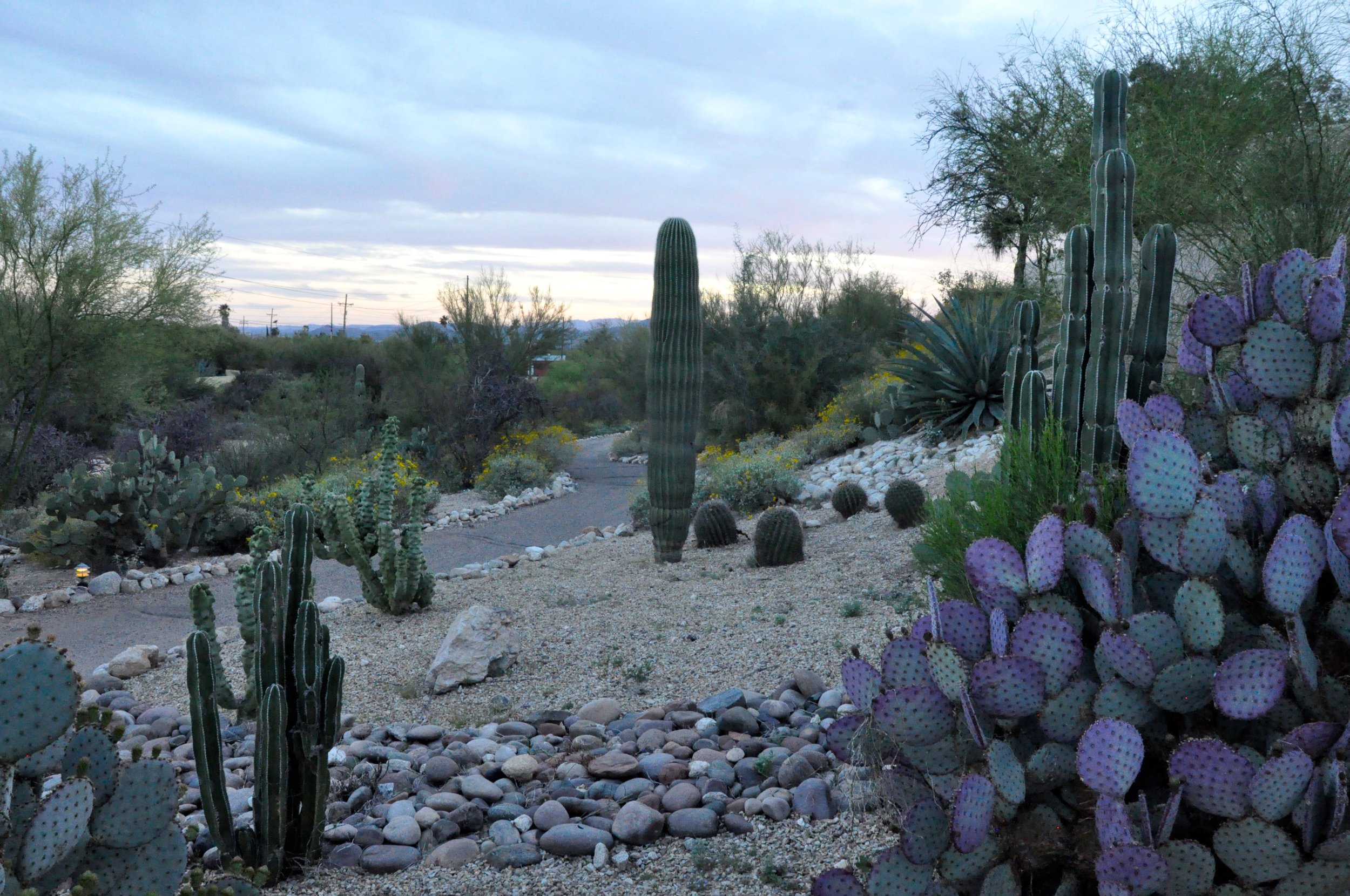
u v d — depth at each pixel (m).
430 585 7.00
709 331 18.34
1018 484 4.62
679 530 8.19
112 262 12.71
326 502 9.12
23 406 12.84
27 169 12.18
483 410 17.14
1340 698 2.00
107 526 9.95
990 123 14.75
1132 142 9.15
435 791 3.92
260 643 3.32
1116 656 2.08
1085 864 2.10
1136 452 2.21
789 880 3.00
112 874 2.19
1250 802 1.83
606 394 30.41
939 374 12.23
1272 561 2.04
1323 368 2.40
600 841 3.34
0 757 1.90
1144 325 4.87
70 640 7.43
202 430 16.86
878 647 5.09
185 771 4.32
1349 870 1.79
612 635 5.96
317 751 3.32
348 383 20.16
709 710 4.51
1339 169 7.60
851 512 9.45
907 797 2.28
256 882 2.53
